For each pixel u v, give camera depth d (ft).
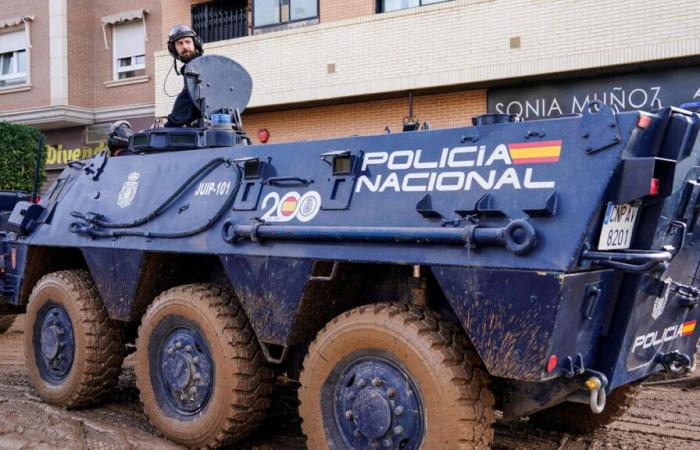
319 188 13.57
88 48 66.95
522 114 42.93
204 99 19.84
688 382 20.97
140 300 16.53
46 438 15.74
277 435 16.11
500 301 10.84
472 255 11.14
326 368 12.73
